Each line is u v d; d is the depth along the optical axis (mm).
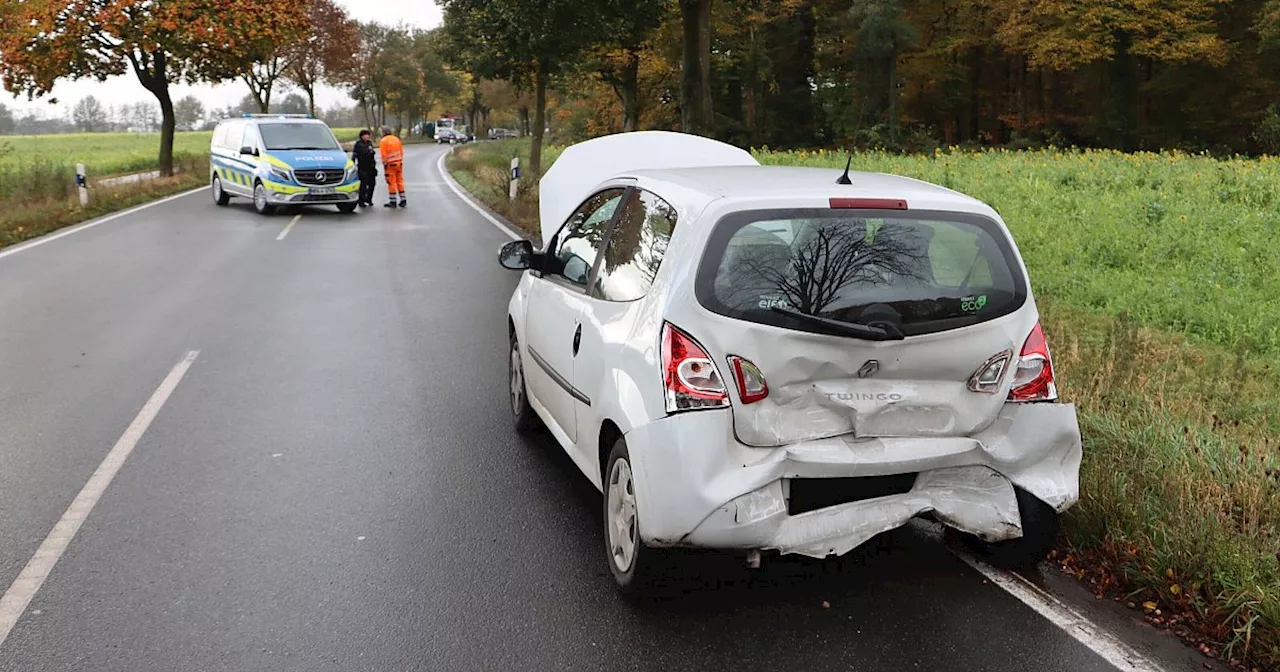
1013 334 3934
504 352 8711
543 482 5484
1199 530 4055
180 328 9664
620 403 3930
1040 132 54594
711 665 3531
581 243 5211
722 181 4238
